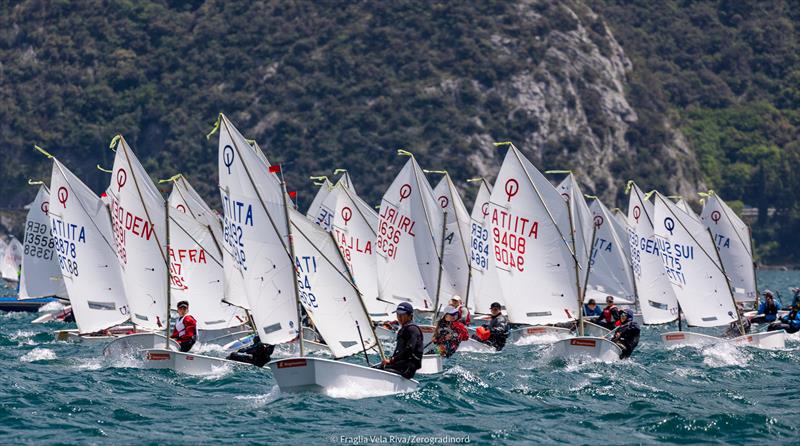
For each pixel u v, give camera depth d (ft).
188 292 531.91
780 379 417.08
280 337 362.94
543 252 492.54
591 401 354.54
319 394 346.74
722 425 312.50
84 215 491.31
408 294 618.03
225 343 533.14
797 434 304.71
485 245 618.44
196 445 285.23
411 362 356.18
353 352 365.40
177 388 372.99
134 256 455.22
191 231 530.68
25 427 304.71
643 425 313.73
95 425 308.40
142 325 457.68
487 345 505.25
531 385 383.65
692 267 543.80
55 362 449.06
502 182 501.15
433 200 625.00
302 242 362.33
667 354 499.51
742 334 536.01
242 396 355.36
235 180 363.76
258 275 363.76
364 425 309.01
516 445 289.74
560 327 580.30
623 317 463.83
